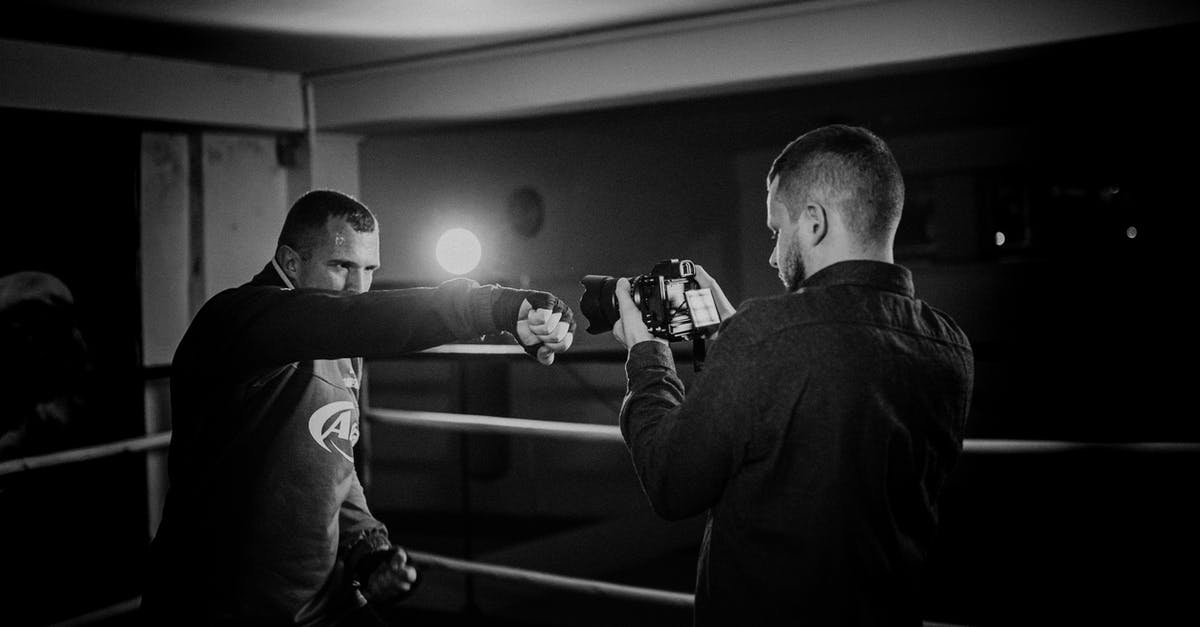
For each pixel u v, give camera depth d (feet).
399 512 22.31
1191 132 23.24
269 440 5.62
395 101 13.52
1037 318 25.45
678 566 17.99
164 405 13.91
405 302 4.79
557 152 23.97
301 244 5.84
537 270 23.27
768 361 4.27
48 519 12.35
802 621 4.29
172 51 12.21
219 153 14.19
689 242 28.63
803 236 4.63
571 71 12.30
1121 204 24.43
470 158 21.85
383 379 22.38
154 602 5.62
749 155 29.30
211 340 5.21
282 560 5.66
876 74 11.23
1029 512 20.16
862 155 4.50
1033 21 9.91
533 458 21.86
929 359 4.46
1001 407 24.49
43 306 12.29
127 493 13.28
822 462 4.23
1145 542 17.72
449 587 13.76
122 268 13.15
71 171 12.54
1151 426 22.67
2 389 11.93
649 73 11.82
